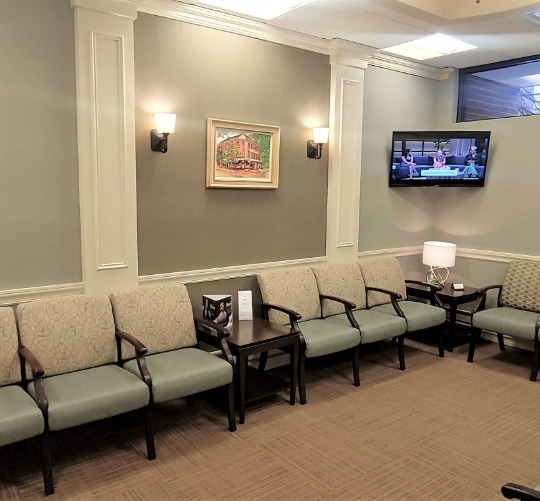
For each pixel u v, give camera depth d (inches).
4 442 90.2
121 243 131.4
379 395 147.4
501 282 199.6
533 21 151.9
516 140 191.6
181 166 141.6
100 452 113.3
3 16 110.7
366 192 194.1
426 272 221.0
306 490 100.3
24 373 108.1
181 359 121.8
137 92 131.2
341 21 150.3
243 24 147.6
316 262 179.6
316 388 152.5
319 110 172.7
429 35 164.7
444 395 147.9
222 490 99.9
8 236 115.6
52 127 119.2
